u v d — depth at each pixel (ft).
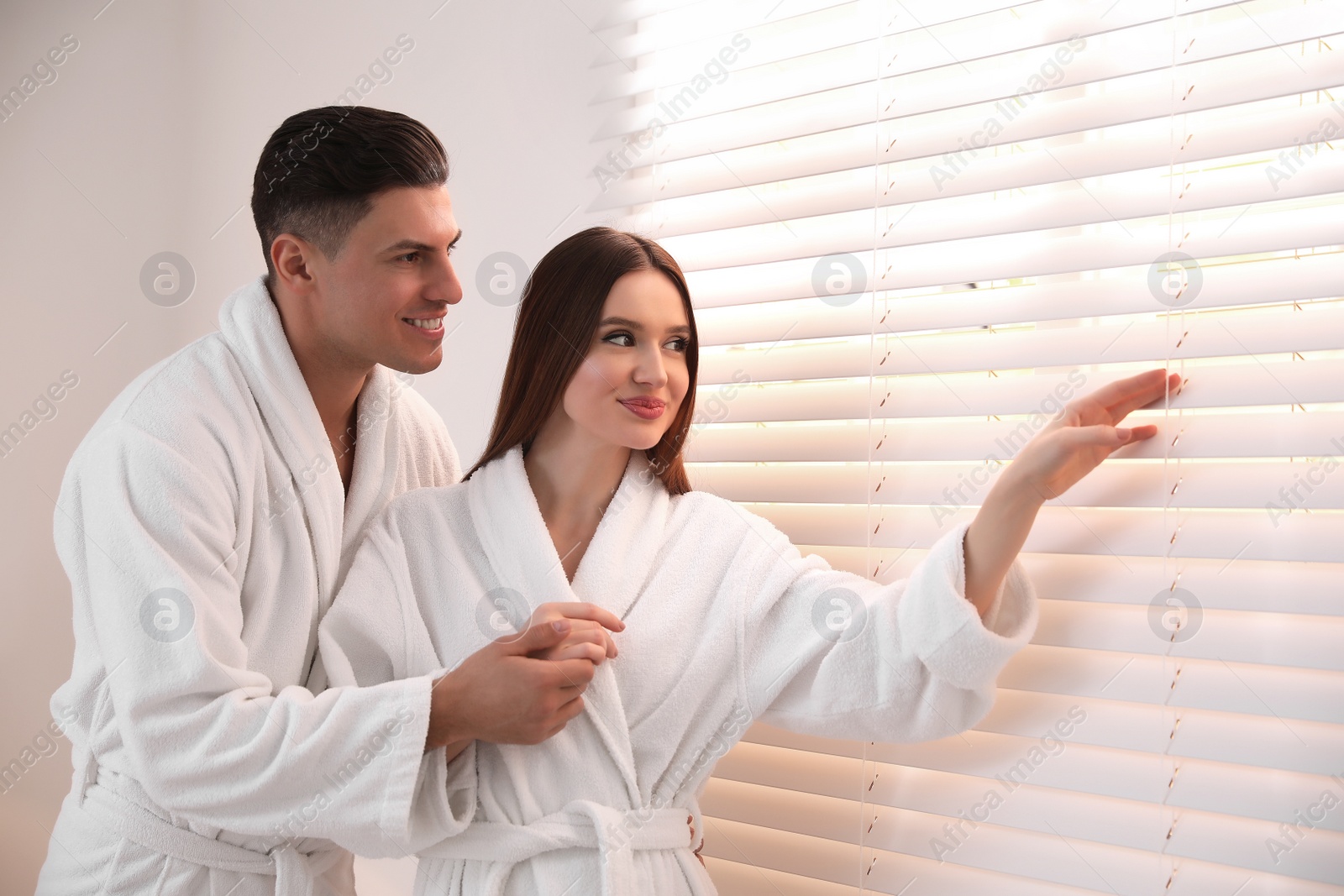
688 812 2.82
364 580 2.92
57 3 5.05
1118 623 2.70
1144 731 2.66
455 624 2.85
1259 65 2.55
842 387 3.29
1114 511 2.74
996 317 2.89
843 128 3.19
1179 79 2.66
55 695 2.87
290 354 2.94
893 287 3.06
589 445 2.96
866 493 3.18
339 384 3.10
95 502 2.64
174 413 2.72
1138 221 2.87
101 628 2.59
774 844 3.35
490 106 4.00
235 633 2.67
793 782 3.27
